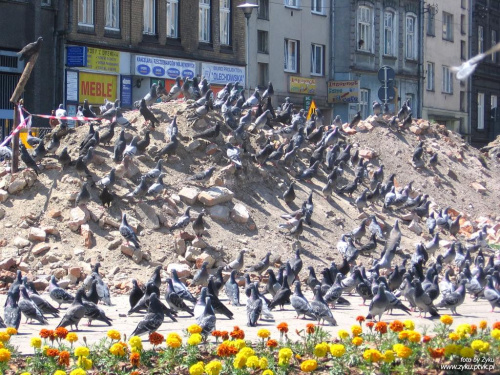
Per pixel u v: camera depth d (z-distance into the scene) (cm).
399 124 2984
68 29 3412
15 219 1786
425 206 2400
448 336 1143
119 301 1534
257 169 2169
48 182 1888
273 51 4625
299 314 1420
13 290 1281
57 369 995
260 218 1994
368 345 1128
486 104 6769
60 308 1470
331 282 1664
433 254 2134
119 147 1992
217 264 1761
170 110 2259
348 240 1938
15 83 3272
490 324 1422
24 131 2077
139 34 3775
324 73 5050
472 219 2642
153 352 1078
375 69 5322
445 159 2953
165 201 1886
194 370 951
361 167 2500
